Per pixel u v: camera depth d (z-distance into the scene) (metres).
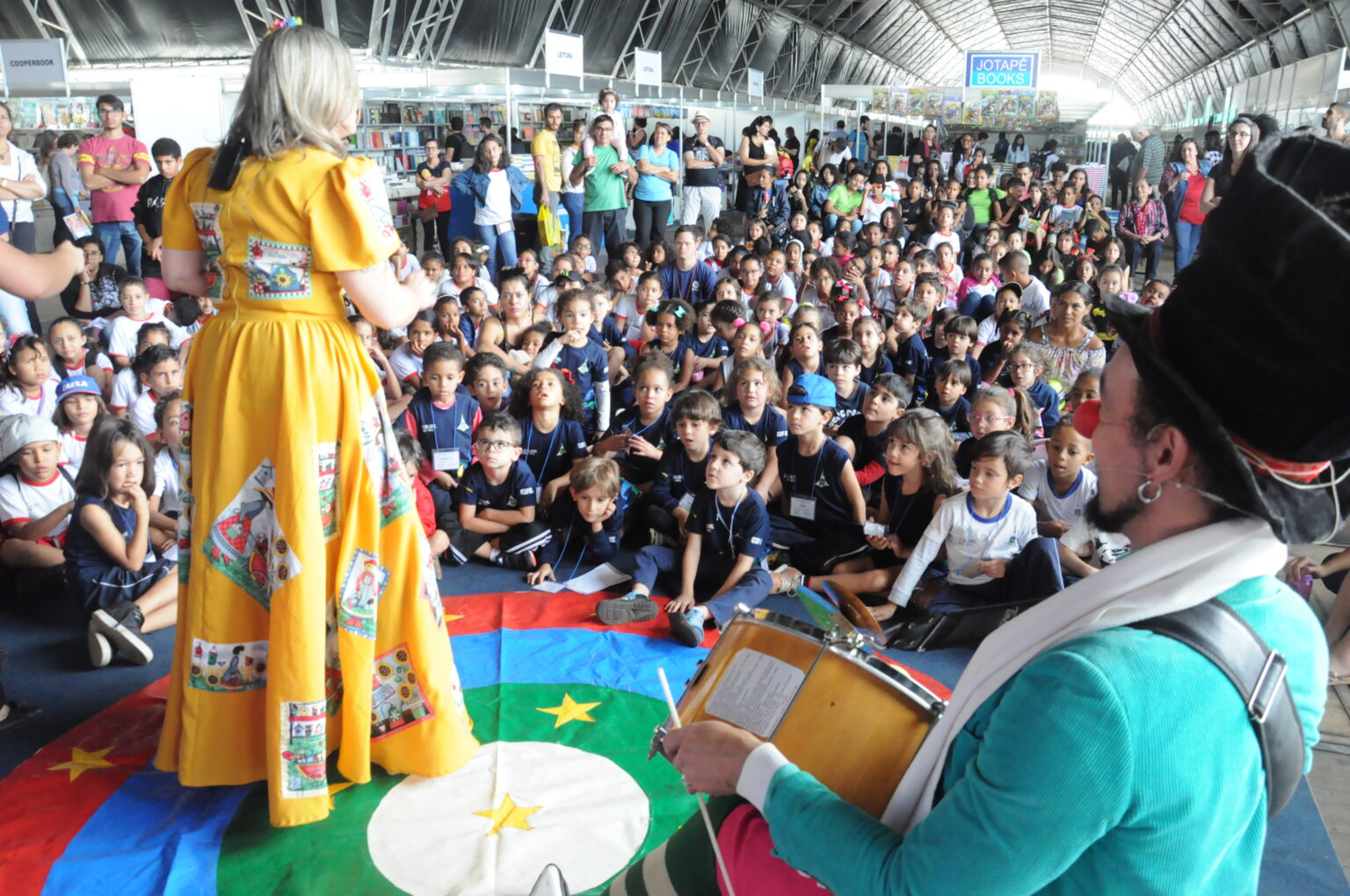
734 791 1.23
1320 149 0.90
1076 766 0.87
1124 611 0.92
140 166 8.12
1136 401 0.94
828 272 7.58
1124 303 0.94
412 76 10.23
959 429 5.11
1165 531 0.96
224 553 2.22
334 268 2.07
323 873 2.25
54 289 1.89
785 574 3.91
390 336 6.29
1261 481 0.89
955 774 1.04
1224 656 0.89
